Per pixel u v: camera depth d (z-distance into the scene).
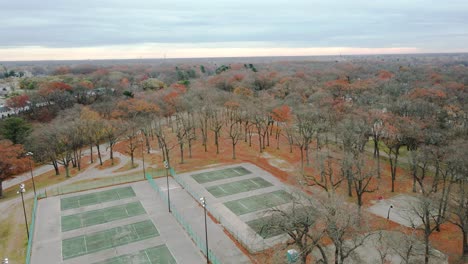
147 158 82.12
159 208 53.81
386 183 60.91
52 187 66.00
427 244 35.00
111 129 86.44
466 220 39.12
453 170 49.47
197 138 95.31
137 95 134.00
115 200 57.56
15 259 40.66
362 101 101.25
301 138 80.19
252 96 118.81
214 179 66.12
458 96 102.56
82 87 145.38
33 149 78.06
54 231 47.06
